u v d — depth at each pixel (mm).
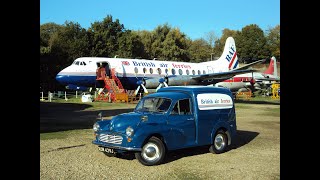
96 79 29109
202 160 8758
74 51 52344
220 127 9602
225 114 9812
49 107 26625
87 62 28891
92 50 56094
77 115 20141
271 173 7426
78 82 28531
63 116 19531
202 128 9125
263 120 19109
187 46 77688
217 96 9695
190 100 9117
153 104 9016
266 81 57031
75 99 38812
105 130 8281
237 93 48688
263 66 93625
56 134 12664
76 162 8250
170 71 32969
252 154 9625
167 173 7363
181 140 8633
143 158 7988
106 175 7105
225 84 44281
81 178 6832
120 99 30125
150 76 31328
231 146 10883
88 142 10992
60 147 10086
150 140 8062
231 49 40969
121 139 7926
